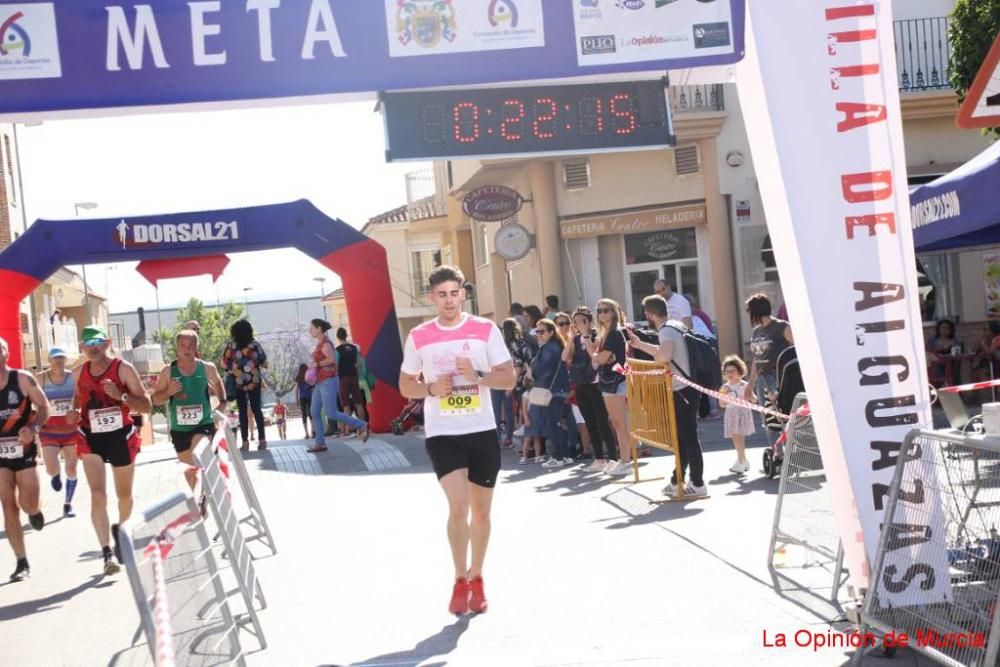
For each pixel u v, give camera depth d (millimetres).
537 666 5324
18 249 19031
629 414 11469
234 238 19750
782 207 5887
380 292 20109
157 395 9586
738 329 21047
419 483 12352
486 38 6316
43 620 7242
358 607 6801
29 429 8742
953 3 20359
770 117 5711
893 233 5711
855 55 5719
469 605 6477
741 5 6375
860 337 5688
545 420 13320
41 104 6137
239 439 21000
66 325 41125
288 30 6230
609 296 22609
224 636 5070
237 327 17688
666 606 6293
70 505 12141
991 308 19938
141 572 3906
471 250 32000
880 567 5336
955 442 4801
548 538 8547
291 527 9992
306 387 23203
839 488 5812
